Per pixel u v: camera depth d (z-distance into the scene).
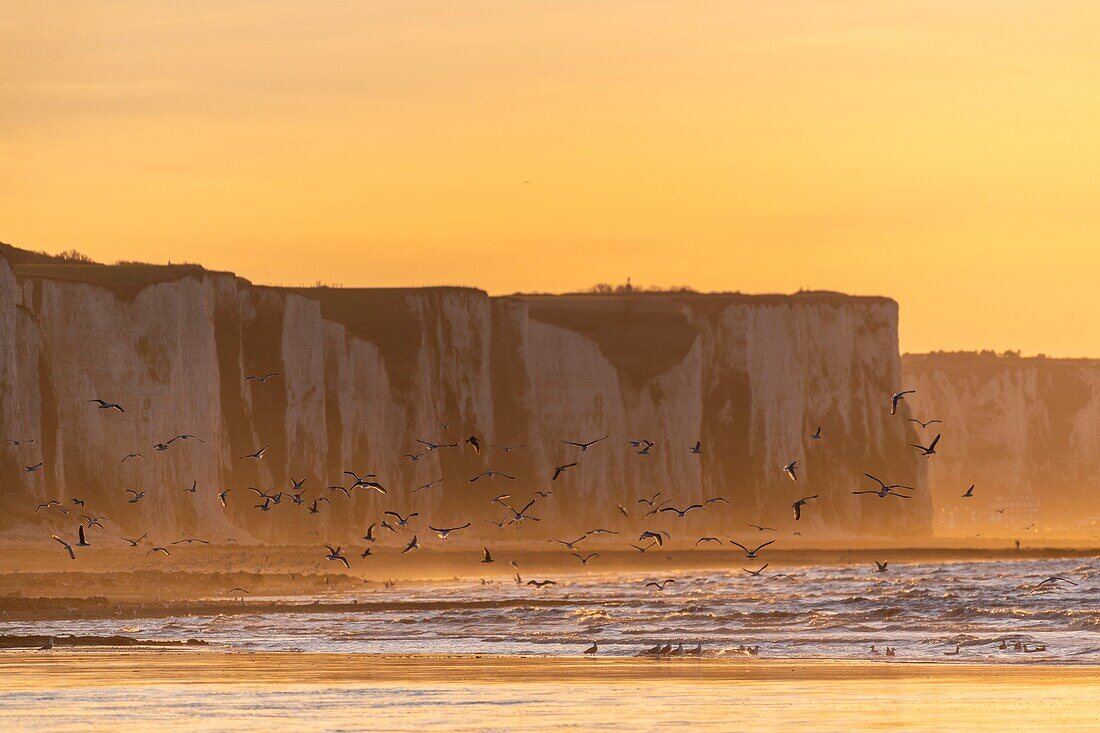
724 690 156.25
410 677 165.62
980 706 145.12
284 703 145.62
